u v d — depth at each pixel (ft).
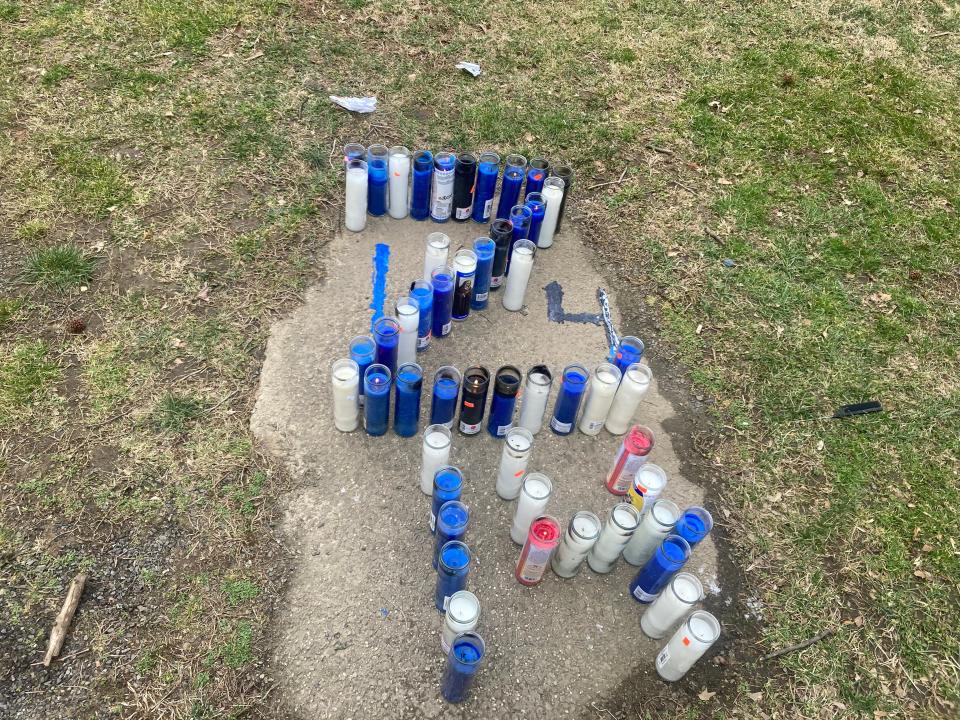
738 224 7.63
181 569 4.81
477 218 7.39
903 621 5.00
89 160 7.25
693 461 5.76
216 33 8.88
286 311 6.30
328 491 5.26
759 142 8.57
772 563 5.23
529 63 9.26
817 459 5.83
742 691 4.67
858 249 7.52
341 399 5.31
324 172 7.50
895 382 6.41
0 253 6.41
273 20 9.17
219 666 4.47
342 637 4.63
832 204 7.96
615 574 5.12
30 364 5.68
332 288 6.53
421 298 5.79
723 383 6.28
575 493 5.48
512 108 8.60
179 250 6.62
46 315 6.02
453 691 4.33
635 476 5.04
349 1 9.66
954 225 7.87
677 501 5.51
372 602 4.79
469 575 5.00
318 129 7.93
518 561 4.99
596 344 6.47
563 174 7.20
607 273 7.07
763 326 6.75
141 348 5.88
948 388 6.42
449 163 6.83
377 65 8.86
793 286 7.10
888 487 5.70
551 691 4.57
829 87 9.46
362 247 6.93
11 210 6.73
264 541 4.98
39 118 7.59
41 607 4.59
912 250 7.58
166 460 5.27
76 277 6.27
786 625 4.95
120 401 5.55
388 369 5.32
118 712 4.27
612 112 8.74
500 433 5.65
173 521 5.00
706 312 6.81
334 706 4.40
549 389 5.46
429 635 4.69
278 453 5.41
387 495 5.29
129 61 8.37
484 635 4.75
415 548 5.05
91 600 4.65
